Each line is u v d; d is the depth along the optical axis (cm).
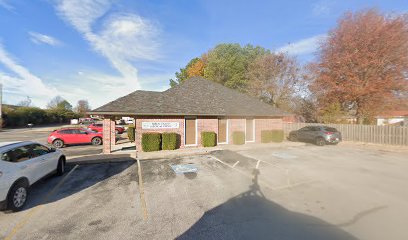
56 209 488
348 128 1730
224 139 1517
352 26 1989
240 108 1566
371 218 438
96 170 830
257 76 3266
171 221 430
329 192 588
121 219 439
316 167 866
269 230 393
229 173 777
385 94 1816
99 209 487
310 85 2370
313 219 435
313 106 2553
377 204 508
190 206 501
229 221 429
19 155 534
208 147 1352
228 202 522
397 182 675
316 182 675
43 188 629
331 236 372
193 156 1102
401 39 1755
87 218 445
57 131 1470
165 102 1353
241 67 3356
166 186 639
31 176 546
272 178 716
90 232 391
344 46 2038
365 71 1916
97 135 1576
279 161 979
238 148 1330
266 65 3119
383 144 1511
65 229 402
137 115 1201
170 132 1278
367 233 382
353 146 1457
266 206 499
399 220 429
